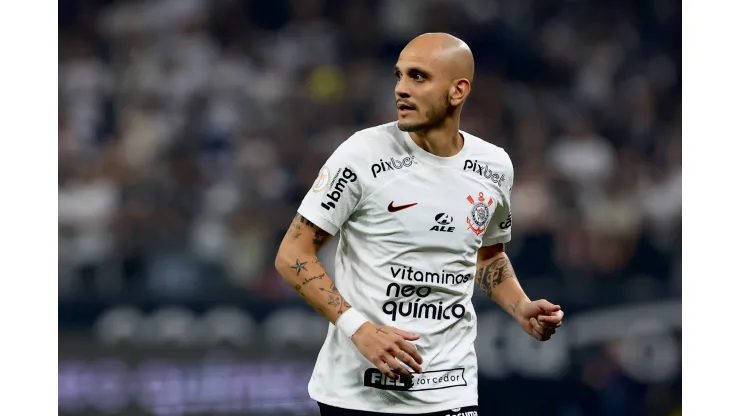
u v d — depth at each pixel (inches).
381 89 1847.9
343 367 638.5
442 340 639.1
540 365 1168.8
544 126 1785.2
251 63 1859.0
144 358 1154.0
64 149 1674.5
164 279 1449.3
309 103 1782.7
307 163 1676.9
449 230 628.4
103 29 1861.5
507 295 689.0
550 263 1450.5
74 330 1160.8
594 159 1727.4
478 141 655.8
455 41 626.8
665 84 1923.0
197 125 1740.9
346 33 1916.8
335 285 649.6
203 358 1155.3
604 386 1195.3
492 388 1146.7
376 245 627.5
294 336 1162.6
